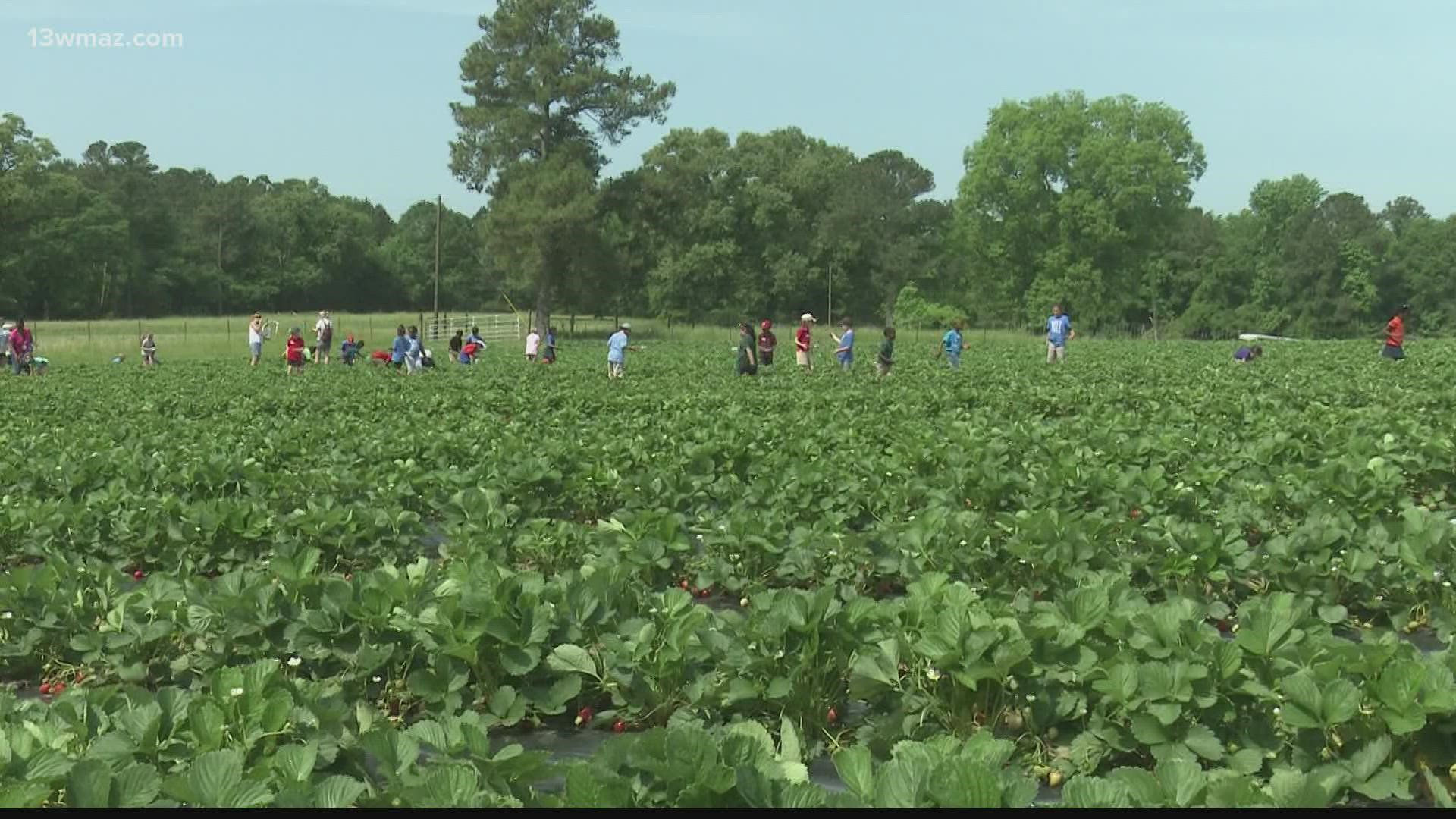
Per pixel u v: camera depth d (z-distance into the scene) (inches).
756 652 797.2
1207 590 1114.7
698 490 1501.0
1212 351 5905.5
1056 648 768.9
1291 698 686.5
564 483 1572.3
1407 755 691.4
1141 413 2436.0
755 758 601.3
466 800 571.2
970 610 822.5
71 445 1948.8
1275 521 1364.4
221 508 1294.3
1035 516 1132.5
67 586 1001.5
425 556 1397.6
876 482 1496.1
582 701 880.3
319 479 1557.6
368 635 883.4
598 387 3287.4
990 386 3228.3
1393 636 778.8
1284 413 2209.6
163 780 582.6
